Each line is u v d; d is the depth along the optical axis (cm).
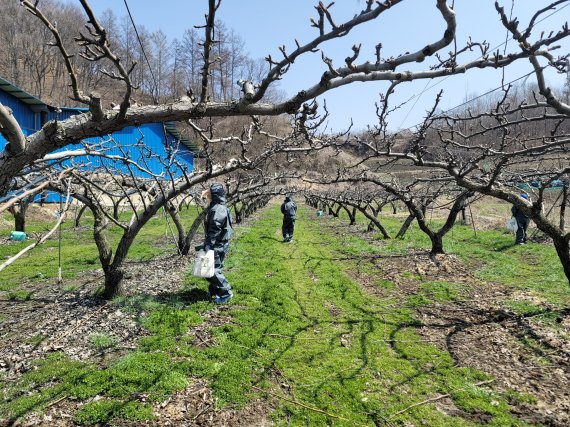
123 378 441
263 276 874
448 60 352
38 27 5300
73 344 536
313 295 790
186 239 1101
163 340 544
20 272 957
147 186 918
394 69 214
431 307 721
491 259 1114
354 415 400
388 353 537
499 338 573
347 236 1653
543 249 1226
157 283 819
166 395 421
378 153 650
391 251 1251
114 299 702
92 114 227
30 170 427
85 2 188
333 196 2181
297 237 1612
